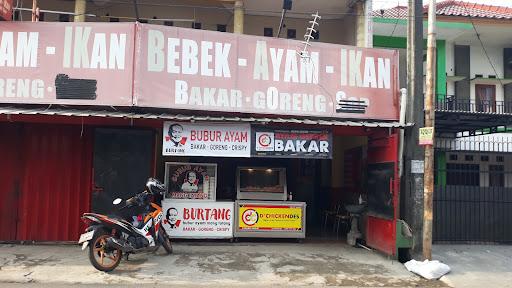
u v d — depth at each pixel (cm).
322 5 1256
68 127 1018
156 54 917
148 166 1002
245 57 961
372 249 1038
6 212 992
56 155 1012
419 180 967
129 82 902
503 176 1469
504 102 1453
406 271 877
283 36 1352
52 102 898
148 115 884
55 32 912
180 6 1277
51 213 1000
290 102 970
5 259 852
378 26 1309
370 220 1062
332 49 1002
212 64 943
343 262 916
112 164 988
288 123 957
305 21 1361
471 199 1159
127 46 911
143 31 914
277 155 953
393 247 940
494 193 1170
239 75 953
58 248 952
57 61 906
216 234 1038
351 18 1265
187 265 848
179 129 924
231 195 1189
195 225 1031
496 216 1161
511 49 1492
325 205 1430
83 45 910
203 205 1036
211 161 1289
